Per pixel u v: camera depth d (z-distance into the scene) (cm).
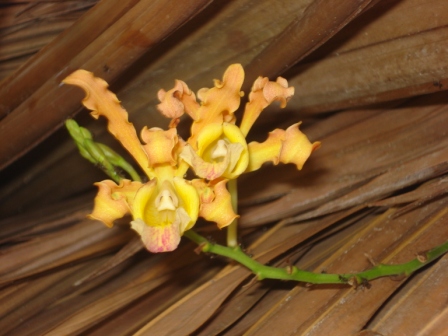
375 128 35
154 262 37
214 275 37
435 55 31
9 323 36
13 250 37
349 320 30
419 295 29
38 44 40
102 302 35
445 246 30
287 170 36
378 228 33
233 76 27
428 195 31
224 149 27
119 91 36
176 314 32
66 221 39
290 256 35
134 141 28
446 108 34
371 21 32
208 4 31
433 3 30
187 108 28
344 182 35
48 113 36
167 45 34
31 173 43
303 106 36
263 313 33
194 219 27
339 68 34
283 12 32
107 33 33
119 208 27
